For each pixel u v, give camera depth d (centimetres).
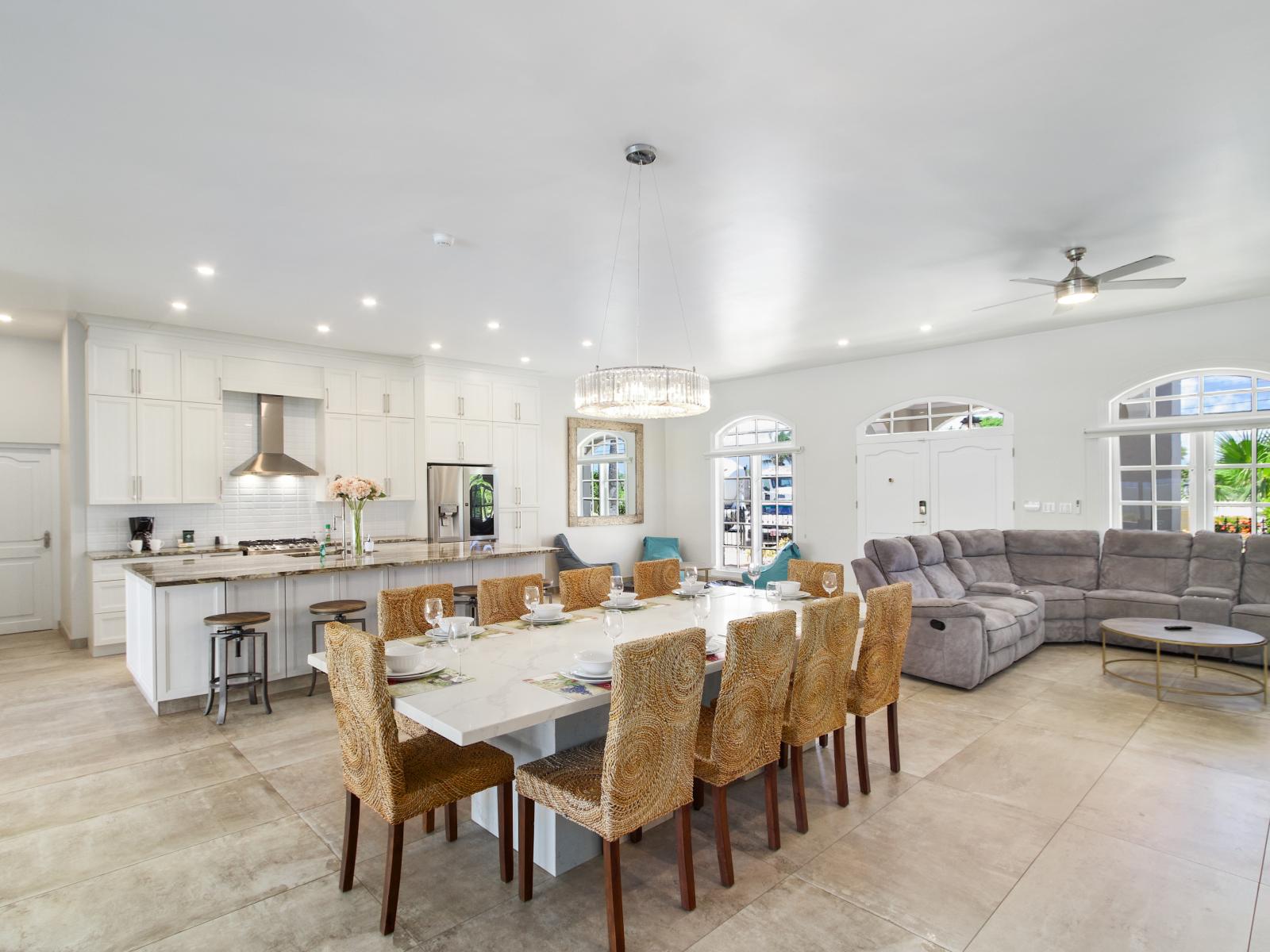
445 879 230
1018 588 568
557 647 274
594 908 214
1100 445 610
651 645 192
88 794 292
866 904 215
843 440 775
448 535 711
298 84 232
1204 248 409
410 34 207
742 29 207
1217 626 448
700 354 712
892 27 207
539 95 241
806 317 560
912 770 319
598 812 190
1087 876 230
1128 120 263
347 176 301
